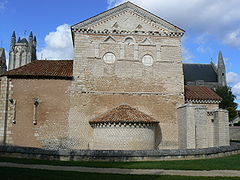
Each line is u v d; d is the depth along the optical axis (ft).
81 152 73.36
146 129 92.22
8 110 100.63
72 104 102.47
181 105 102.68
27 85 102.89
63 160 72.54
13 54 340.39
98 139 93.20
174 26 109.40
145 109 104.68
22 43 343.87
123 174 52.95
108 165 64.44
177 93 106.83
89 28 107.04
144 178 49.14
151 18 109.40
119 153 73.10
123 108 99.55
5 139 98.53
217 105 114.62
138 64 107.14
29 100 101.91
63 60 120.88
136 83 106.01
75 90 103.40
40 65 112.98
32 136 99.71
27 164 63.21
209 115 109.40
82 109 102.42
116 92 104.78
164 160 74.43
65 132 100.53
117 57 106.83
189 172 56.44
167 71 107.76
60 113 101.65
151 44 108.68
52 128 100.58
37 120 100.83
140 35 108.58
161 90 106.52
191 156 77.56
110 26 107.96
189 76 322.14
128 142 89.20
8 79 102.53
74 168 59.72
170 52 108.88
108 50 106.93
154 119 99.40
